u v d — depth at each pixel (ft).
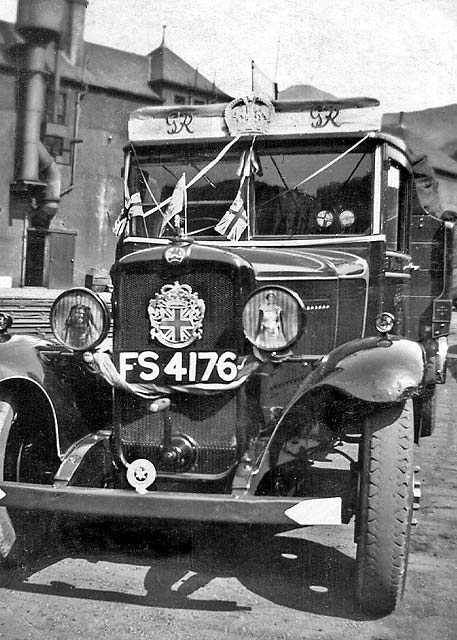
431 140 90.12
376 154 13.52
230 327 10.91
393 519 9.85
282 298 10.36
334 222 13.66
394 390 9.70
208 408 11.21
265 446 11.03
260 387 11.68
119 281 11.32
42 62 91.30
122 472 11.55
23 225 93.76
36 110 91.71
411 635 9.66
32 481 12.52
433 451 20.81
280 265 12.49
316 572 11.83
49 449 12.23
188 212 14.12
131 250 14.29
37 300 31.99
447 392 33.63
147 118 14.35
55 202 93.97
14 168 92.38
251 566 12.05
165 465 11.34
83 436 12.52
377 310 13.28
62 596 10.78
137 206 14.49
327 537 13.50
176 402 11.30
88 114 96.68
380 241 13.39
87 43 95.30
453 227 18.17
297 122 13.71
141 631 9.68
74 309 11.16
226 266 10.85
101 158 98.43
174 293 11.05
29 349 12.36
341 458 18.54
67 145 95.66
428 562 12.30
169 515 9.92
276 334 10.39
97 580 11.37
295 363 12.15
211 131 14.07
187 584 11.28
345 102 13.51
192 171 14.17
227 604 10.57
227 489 11.11
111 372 11.13
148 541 13.08
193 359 11.05
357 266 13.02
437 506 15.52
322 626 9.89
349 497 11.07
